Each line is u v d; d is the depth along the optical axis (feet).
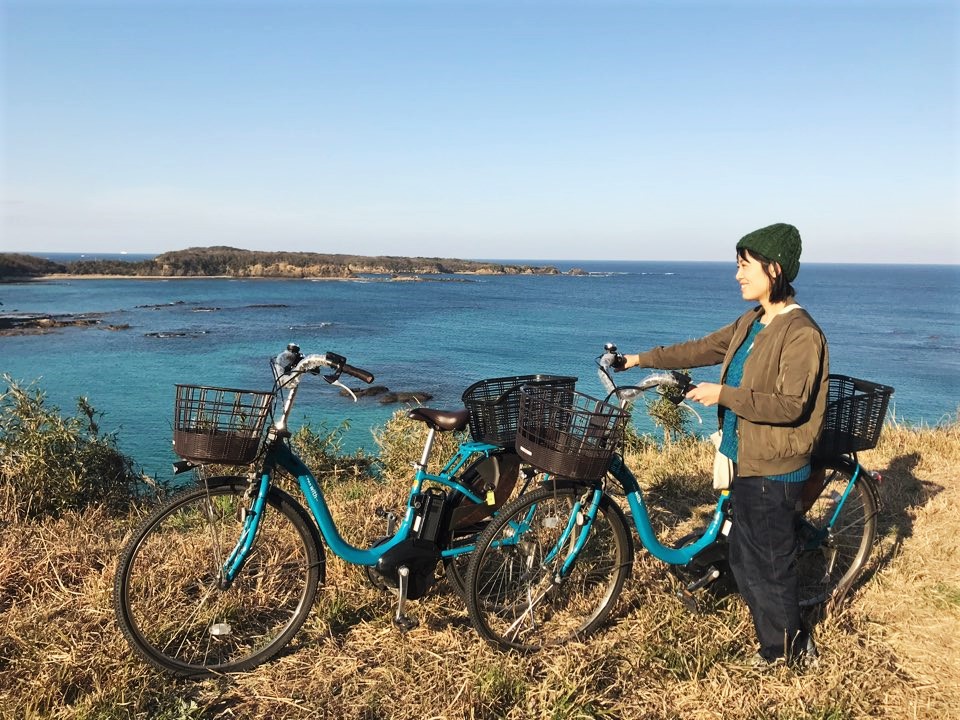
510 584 12.46
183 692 9.84
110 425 56.39
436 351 118.83
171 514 10.27
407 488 19.42
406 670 10.44
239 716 9.44
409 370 97.14
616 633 11.75
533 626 11.76
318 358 10.39
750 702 9.93
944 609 12.74
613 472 11.84
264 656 10.62
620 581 11.93
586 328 168.25
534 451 10.19
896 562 14.57
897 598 13.14
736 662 11.00
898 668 10.96
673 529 16.51
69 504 17.52
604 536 14.11
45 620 11.10
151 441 50.65
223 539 13.33
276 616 11.79
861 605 12.94
